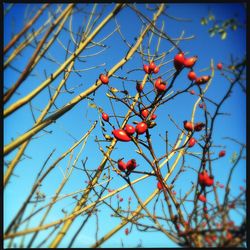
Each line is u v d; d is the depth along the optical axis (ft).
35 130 1.24
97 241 1.14
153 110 1.38
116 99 1.42
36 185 1.11
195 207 1.13
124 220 1.20
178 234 1.08
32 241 1.04
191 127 1.39
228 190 1.10
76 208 1.30
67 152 1.32
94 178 1.41
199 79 1.25
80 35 1.46
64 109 1.37
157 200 1.22
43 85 1.24
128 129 1.34
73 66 1.54
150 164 1.30
